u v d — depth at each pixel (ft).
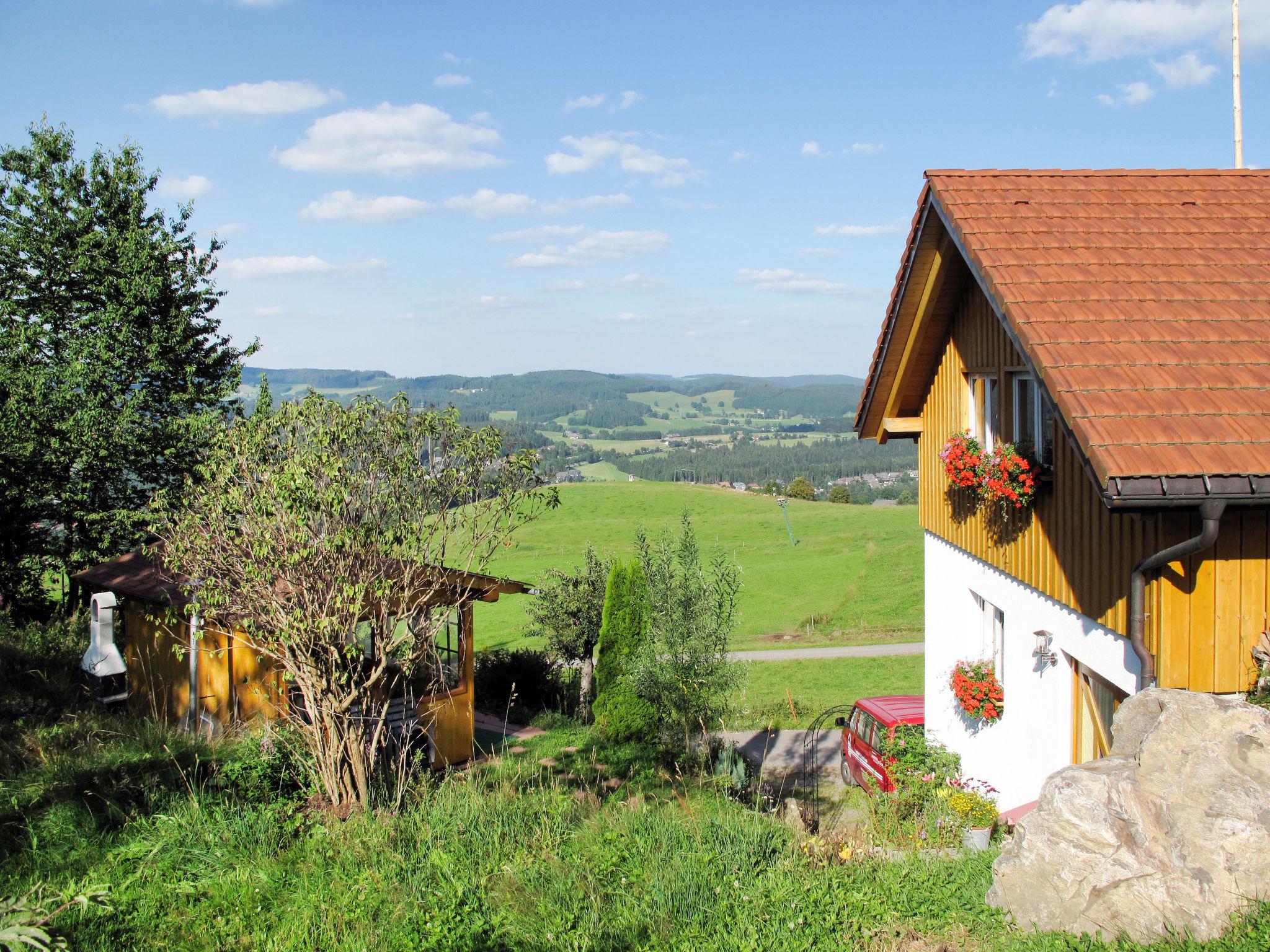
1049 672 27.78
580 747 50.34
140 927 20.01
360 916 20.45
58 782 27.76
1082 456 19.27
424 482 30.09
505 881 22.44
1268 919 16.30
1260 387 19.92
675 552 51.19
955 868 22.25
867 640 112.47
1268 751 17.90
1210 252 25.41
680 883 21.52
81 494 65.21
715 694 47.50
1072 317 22.27
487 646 121.90
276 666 40.47
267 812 26.03
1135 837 18.08
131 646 50.83
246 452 28.63
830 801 44.86
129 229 71.41
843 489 400.88
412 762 38.24
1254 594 20.15
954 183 29.86
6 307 65.51
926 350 37.83
